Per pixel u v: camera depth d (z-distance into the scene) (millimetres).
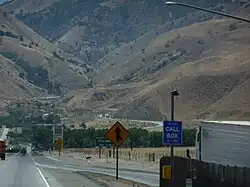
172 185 25641
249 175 25172
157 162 80000
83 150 131250
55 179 42031
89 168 66750
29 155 119250
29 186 34719
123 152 110438
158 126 144375
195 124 139000
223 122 33938
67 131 141125
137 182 39781
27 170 56125
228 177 27312
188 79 182125
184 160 28219
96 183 37688
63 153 123500
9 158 97000
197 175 29516
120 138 35688
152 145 122188
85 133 137500
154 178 47094
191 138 105438
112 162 83188
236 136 31469
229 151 32344
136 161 84438
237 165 31250
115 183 37375
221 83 176500
